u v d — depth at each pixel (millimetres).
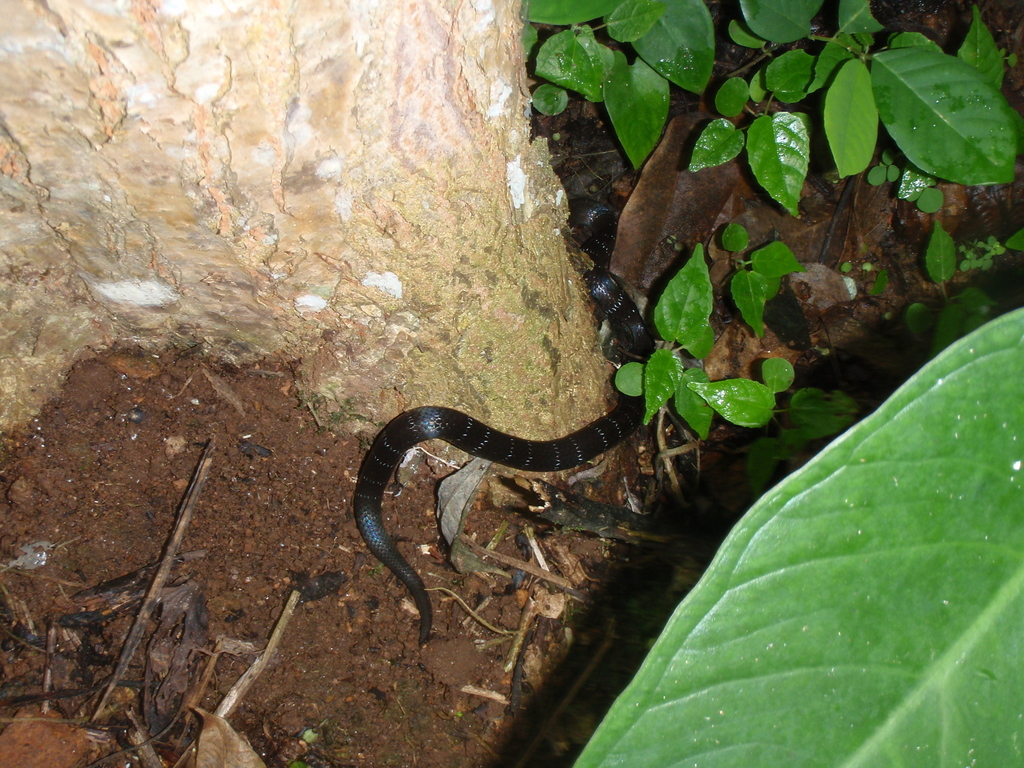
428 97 496
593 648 655
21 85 460
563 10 589
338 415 668
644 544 696
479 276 581
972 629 264
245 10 436
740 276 707
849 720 260
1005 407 261
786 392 805
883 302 842
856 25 624
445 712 617
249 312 608
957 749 261
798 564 259
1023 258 818
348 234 538
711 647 259
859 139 555
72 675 572
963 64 562
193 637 594
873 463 258
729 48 852
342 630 624
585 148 889
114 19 434
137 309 613
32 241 554
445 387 648
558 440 691
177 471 638
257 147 489
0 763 541
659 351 646
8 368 604
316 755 579
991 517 265
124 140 486
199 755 548
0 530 598
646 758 255
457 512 667
